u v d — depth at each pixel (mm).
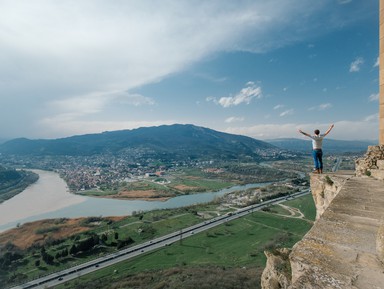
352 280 4035
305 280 4129
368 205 7664
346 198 8539
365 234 5629
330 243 5320
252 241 95125
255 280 60406
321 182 15062
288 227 108875
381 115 13758
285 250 11219
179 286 59594
